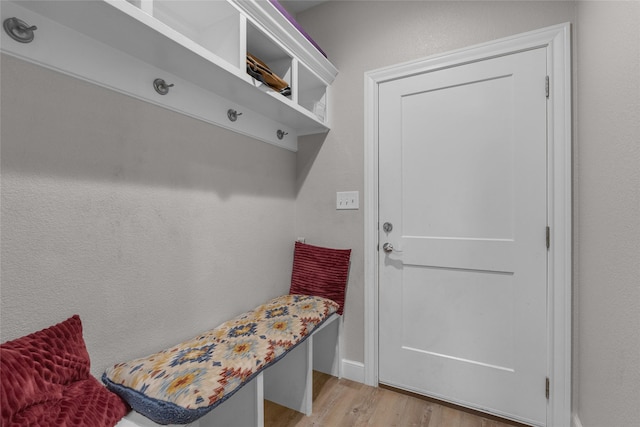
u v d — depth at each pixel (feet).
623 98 2.73
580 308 4.15
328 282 5.93
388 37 5.66
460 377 5.05
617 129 2.86
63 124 2.84
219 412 3.88
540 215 4.52
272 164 5.90
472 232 4.98
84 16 2.62
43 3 2.44
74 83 2.92
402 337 5.54
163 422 2.68
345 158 6.08
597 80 3.43
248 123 5.14
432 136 5.29
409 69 5.43
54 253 2.79
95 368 3.11
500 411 4.76
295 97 5.09
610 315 3.03
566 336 4.31
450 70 5.14
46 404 2.23
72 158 2.91
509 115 4.72
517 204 4.66
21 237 2.59
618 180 2.84
